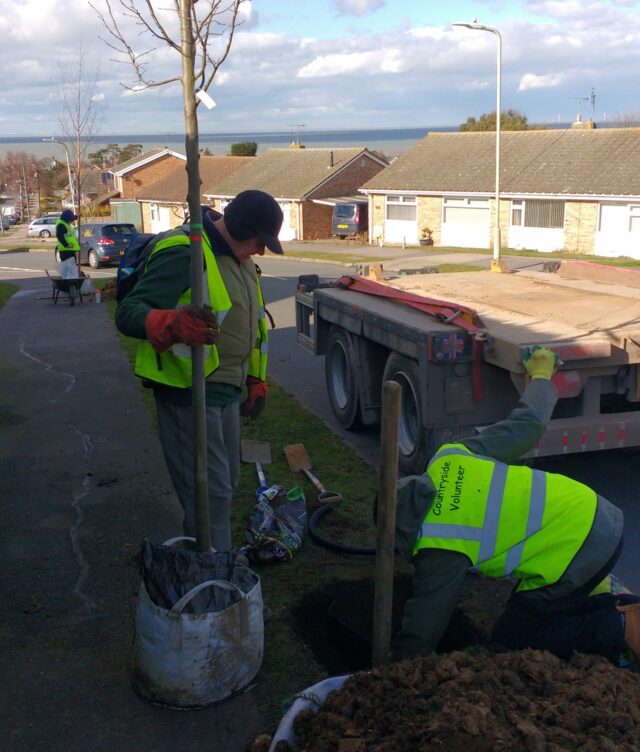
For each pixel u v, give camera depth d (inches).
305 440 275.1
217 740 123.3
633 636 122.9
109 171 2613.2
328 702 109.0
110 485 235.6
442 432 216.4
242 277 150.6
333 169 1669.5
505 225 1316.4
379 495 115.4
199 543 140.7
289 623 155.2
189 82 124.3
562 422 204.7
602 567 118.3
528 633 125.3
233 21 133.4
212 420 149.8
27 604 165.0
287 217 1683.1
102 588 171.9
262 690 134.3
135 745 122.3
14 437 288.4
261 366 168.1
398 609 169.9
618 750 93.7
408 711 101.7
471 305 257.3
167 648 125.7
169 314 125.0
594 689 104.0
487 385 215.0
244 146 2549.2
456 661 110.0
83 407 330.0
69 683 137.8
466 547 115.0
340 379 307.1
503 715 98.7
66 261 698.8
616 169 1210.6
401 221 1477.6
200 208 125.6
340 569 178.2
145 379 149.6
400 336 229.9
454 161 1446.9
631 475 244.4
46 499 225.5
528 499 118.1
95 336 517.7
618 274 307.3
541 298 270.1
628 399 207.6
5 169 4033.0
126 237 1243.2
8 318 624.7
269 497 205.8
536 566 116.6
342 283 317.1
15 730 125.8
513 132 1460.4
